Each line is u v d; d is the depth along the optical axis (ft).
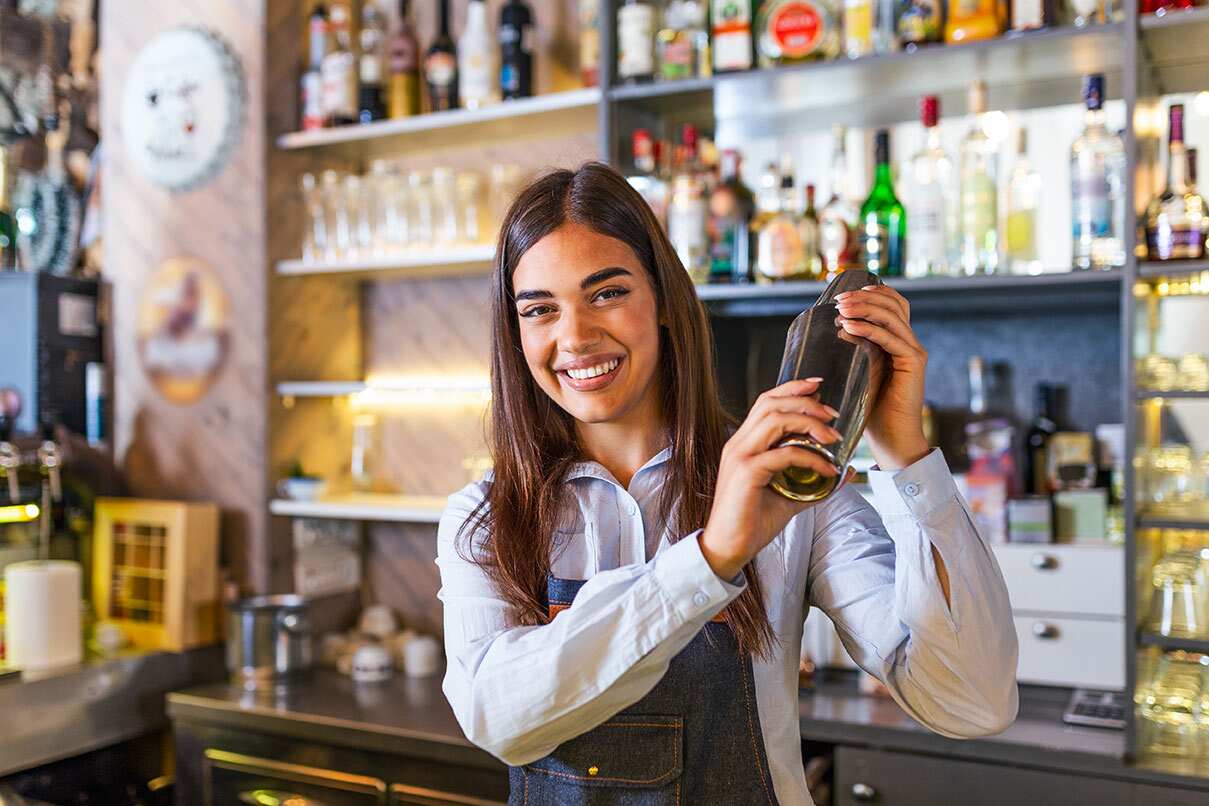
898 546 3.41
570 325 3.60
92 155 10.61
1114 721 6.64
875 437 3.43
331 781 7.92
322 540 9.98
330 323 10.12
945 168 7.39
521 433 4.05
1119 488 7.50
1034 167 7.84
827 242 7.66
